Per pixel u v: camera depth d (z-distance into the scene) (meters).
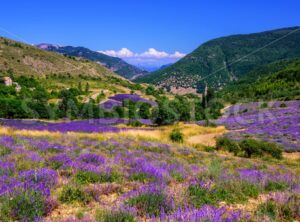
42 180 8.76
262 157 27.78
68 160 12.41
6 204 6.38
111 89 147.88
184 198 7.32
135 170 11.34
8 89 90.62
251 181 9.90
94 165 11.45
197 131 46.03
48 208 6.65
